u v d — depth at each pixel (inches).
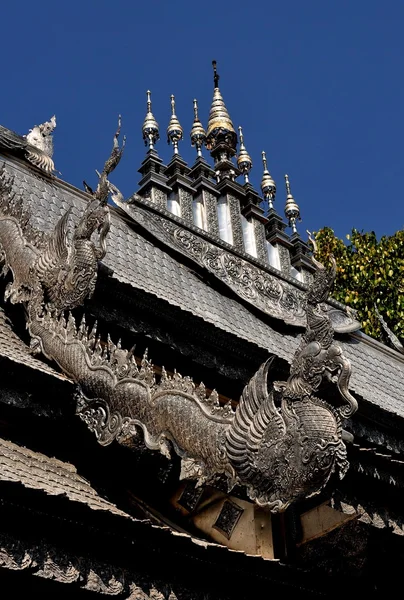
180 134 489.1
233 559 231.1
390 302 872.3
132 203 426.0
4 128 395.9
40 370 254.5
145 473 271.3
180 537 216.8
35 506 197.5
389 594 288.4
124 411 243.9
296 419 204.5
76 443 265.7
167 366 326.0
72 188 404.8
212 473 217.5
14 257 307.9
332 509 268.4
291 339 418.6
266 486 207.0
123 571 211.8
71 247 281.6
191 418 224.5
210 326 326.6
